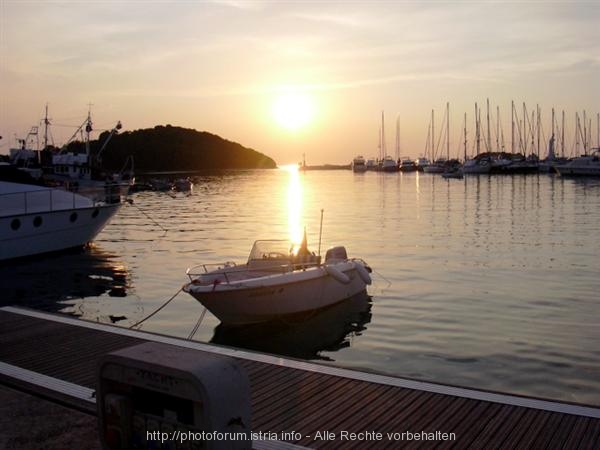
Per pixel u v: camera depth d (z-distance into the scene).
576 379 9.77
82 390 6.93
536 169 105.62
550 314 14.00
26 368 7.82
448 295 16.20
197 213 45.53
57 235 23.77
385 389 6.87
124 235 31.69
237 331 13.32
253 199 62.66
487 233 30.62
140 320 14.21
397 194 66.88
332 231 32.31
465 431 5.78
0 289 18.12
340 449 5.47
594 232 30.52
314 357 11.30
